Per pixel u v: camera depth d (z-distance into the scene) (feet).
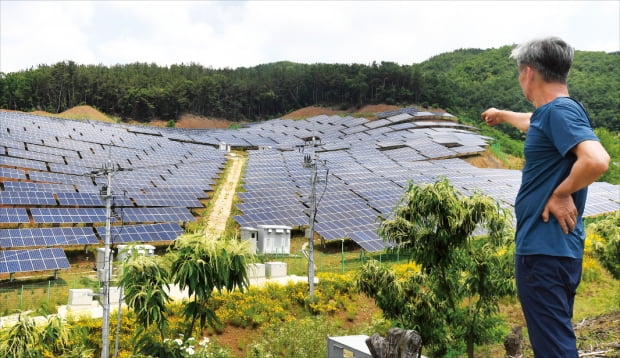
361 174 196.13
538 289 9.40
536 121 10.18
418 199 41.47
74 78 503.61
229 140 342.23
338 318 89.81
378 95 532.73
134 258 27.61
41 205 123.65
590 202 177.88
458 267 45.06
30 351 27.78
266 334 81.20
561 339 9.03
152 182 171.73
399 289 48.19
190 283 25.46
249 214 137.80
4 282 96.02
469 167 233.35
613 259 81.20
